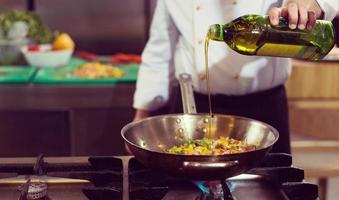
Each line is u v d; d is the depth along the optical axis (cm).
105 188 116
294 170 126
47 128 264
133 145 114
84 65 280
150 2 325
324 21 138
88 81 259
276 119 192
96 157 134
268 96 190
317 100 267
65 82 259
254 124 133
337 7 164
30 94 258
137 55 327
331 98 267
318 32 134
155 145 135
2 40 287
